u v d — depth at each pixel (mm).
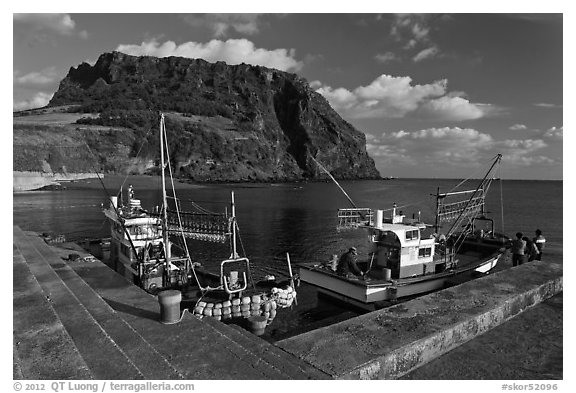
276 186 155250
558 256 32594
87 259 16906
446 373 5359
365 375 5070
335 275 18531
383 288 17531
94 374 5062
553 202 91875
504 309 6961
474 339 6332
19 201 70938
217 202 82750
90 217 51031
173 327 7121
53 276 10586
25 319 6535
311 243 39250
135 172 150375
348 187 167625
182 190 118625
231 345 6203
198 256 32219
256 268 28984
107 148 149000
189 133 184750
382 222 20375
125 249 20500
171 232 19344
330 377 4836
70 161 134500
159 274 18328
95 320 6945
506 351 5938
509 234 43812
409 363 5484
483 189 26891
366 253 34312
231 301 16484
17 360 5203
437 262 20625
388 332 5891
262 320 10602
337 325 6195
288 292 18234
